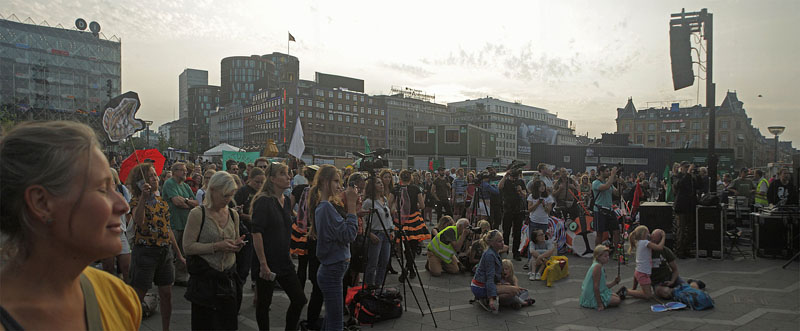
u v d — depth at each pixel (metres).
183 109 196.12
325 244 3.65
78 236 0.78
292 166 10.05
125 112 5.23
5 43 54.31
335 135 101.31
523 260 8.23
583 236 8.55
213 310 3.29
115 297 0.99
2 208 0.75
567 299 5.73
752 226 8.33
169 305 4.09
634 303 5.53
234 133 123.56
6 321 0.75
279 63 157.88
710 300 5.20
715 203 7.80
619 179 10.09
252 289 5.96
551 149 28.70
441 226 7.65
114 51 63.12
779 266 7.18
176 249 4.25
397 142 112.50
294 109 96.12
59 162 0.75
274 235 3.70
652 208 8.18
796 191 7.64
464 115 120.62
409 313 5.18
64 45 58.91
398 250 7.15
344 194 3.88
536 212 7.43
